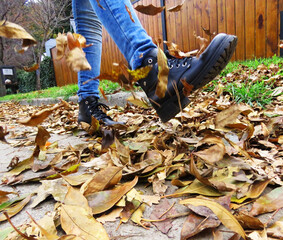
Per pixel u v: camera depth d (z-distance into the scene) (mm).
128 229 589
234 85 2145
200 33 4789
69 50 397
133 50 1141
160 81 729
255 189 658
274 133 1107
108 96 2906
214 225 515
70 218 541
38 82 10000
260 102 1798
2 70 10195
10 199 761
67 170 854
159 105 1045
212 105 1812
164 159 863
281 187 644
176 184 738
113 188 741
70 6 11523
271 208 589
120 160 925
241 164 781
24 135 1953
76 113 2633
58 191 753
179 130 1304
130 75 611
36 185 904
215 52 1023
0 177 1002
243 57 4309
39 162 1169
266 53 4000
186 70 1069
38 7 9891
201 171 796
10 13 10305
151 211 654
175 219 614
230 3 4273
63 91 4898
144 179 849
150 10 588
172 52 1094
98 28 1583
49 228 571
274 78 2166
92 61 1565
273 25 3834
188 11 4875
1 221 667
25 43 333
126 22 1124
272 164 833
